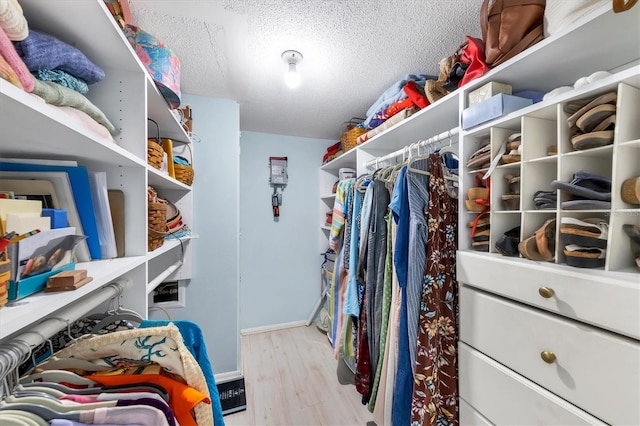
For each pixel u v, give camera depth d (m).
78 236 0.58
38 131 0.47
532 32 0.77
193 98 1.70
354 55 1.25
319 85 1.55
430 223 0.97
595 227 0.61
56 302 0.44
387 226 1.19
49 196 0.63
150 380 0.51
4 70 0.37
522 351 0.72
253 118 2.12
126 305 0.81
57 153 0.64
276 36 1.12
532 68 0.81
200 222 1.73
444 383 0.93
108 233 0.74
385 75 1.43
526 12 0.77
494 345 0.80
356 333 1.35
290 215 2.65
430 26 1.06
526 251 0.72
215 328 1.76
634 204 0.57
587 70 0.82
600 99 0.60
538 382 0.68
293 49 1.21
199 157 1.72
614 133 0.59
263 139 2.55
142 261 0.79
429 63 1.31
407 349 0.97
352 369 1.39
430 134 1.47
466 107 0.95
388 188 1.23
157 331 0.53
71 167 0.66
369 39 1.14
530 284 0.70
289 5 0.95
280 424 1.44
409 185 1.00
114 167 0.81
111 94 0.81
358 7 0.96
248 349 2.21
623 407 0.53
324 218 2.77
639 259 0.57
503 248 0.81
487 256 0.83
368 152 1.81
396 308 1.04
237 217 1.81
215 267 1.76
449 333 0.95
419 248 0.96
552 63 0.78
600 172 0.72
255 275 2.53
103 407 0.42
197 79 1.49
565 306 0.62
